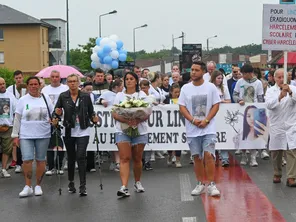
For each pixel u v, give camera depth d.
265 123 11.93
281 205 8.07
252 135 11.91
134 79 9.00
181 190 9.30
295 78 12.36
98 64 22.58
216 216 7.50
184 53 38.84
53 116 9.06
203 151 8.66
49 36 82.94
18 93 12.59
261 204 8.15
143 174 11.02
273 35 10.10
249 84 12.09
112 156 11.73
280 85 9.41
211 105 8.61
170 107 11.99
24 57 71.19
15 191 9.73
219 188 9.37
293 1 10.09
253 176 10.45
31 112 9.12
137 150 8.97
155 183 9.99
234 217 7.43
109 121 11.72
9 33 70.88
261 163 12.04
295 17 10.03
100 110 11.79
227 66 43.25
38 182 9.37
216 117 11.95
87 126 9.05
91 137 11.65
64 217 7.75
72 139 9.08
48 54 75.50
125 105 8.59
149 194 9.04
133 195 9.02
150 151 11.54
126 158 8.88
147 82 11.16
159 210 7.92
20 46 71.00
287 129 9.28
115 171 11.55
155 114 11.99
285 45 10.10
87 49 55.38
